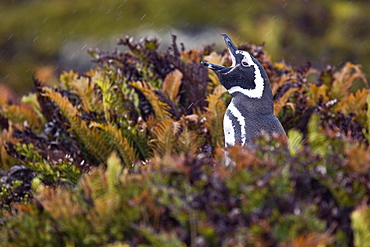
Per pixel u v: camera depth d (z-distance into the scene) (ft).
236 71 43.39
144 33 104.63
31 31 112.88
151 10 110.32
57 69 97.96
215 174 28.02
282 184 26.84
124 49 101.86
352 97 50.03
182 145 43.88
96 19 111.24
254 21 98.58
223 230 25.76
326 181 27.22
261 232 25.13
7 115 51.31
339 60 94.58
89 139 45.21
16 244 28.84
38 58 105.60
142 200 26.89
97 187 29.66
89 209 28.63
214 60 51.13
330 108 47.09
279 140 29.60
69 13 116.16
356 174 27.37
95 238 27.14
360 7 102.06
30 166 44.01
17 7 123.75
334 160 28.12
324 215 26.89
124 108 48.39
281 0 102.47
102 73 51.52
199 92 49.57
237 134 42.32
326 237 24.45
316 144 30.37
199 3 110.22
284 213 26.11
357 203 27.12
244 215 26.30
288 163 28.02
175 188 27.99
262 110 42.50
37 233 28.43
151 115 47.16
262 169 27.63
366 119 48.37
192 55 54.60
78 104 50.85
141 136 46.11
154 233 25.84
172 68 51.06
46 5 119.75
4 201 42.80
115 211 27.53
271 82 51.16
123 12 112.27
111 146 45.73
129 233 27.25
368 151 28.96
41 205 29.48
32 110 52.85
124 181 28.84
